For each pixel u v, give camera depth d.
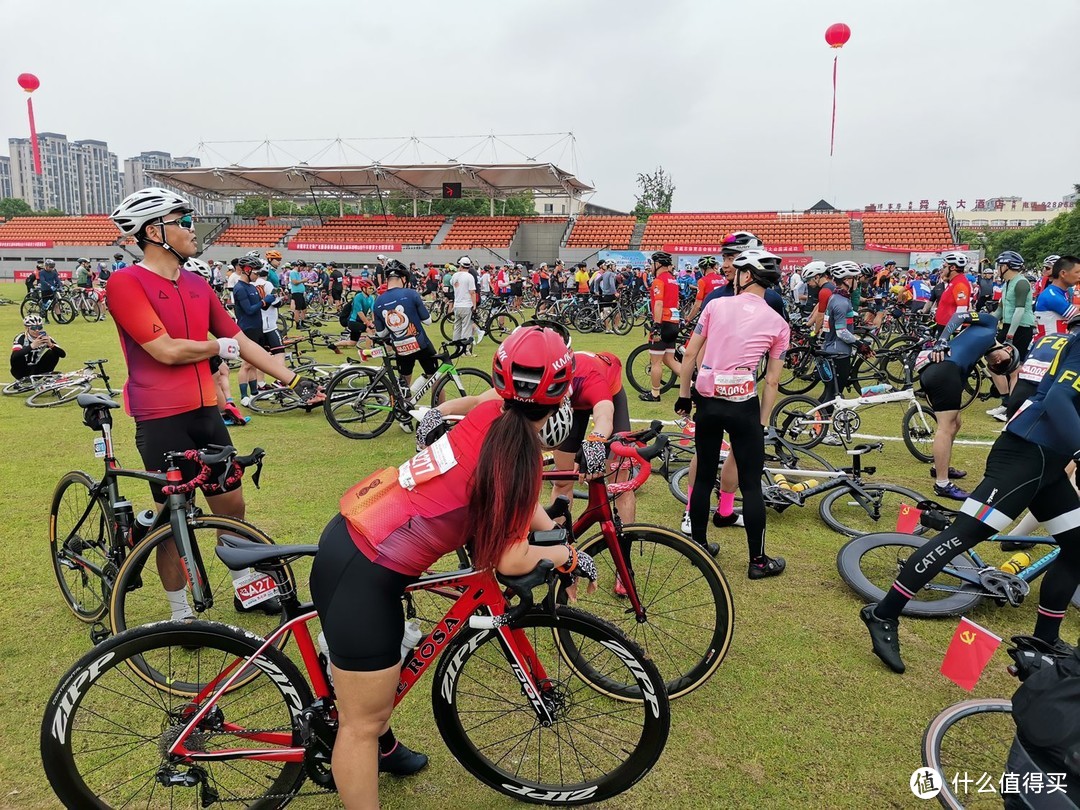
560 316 16.59
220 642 2.05
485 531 1.77
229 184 33.88
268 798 2.16
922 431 6.27
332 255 32.12
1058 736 1.71
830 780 2.43
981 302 13.38
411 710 2.81
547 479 2.76
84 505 3.39
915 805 2.31
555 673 2.63
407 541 1.80
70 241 36.72
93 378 8.70
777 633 3.36
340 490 5.27
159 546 3.06
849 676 3.03
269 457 6.16
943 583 3.75
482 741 2.60
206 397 3.19
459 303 12.52
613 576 3.78
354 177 32.00
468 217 33.94
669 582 3.77
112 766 2.44
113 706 2.69
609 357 3.39
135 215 2.91
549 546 2.04
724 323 3.64
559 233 33.22
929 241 28.50
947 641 3.31
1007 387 7.71
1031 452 2.84
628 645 2.12
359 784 1.88
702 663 2.86
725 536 4.52
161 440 3.08
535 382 1.72
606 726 2.69
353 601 1.82
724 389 3.63
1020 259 8.31
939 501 5.13
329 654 1.87
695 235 30.69
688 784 2.41
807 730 2.68
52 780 1.98
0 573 3.83
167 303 3.00
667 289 8.16
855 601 3.68
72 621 3.35
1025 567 3.65
